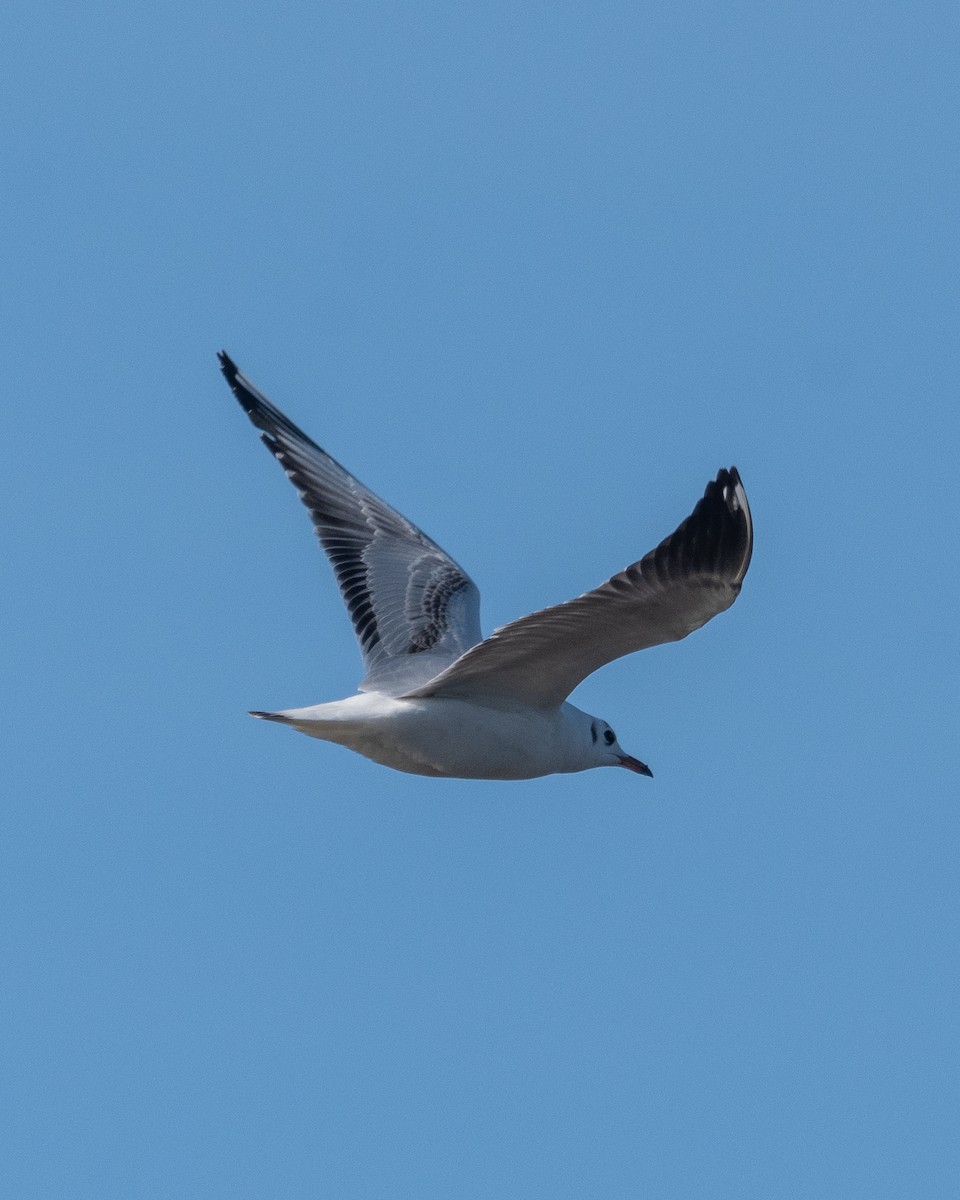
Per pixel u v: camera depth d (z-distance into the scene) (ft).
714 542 41.73
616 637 45.78
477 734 49.65
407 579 57.52
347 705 49.42
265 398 60.85
